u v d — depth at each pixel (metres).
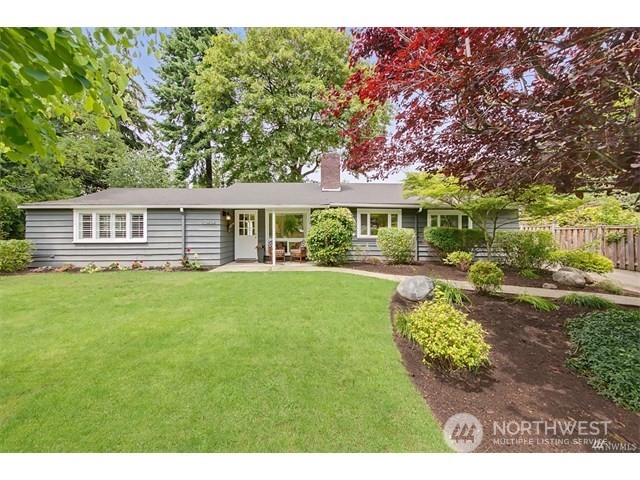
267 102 16.02
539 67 2.45
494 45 2.48
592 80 2.20
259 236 11.65
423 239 10.49
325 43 16.41
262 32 16.19
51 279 7.14
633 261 8.26
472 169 3.58
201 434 2.23
